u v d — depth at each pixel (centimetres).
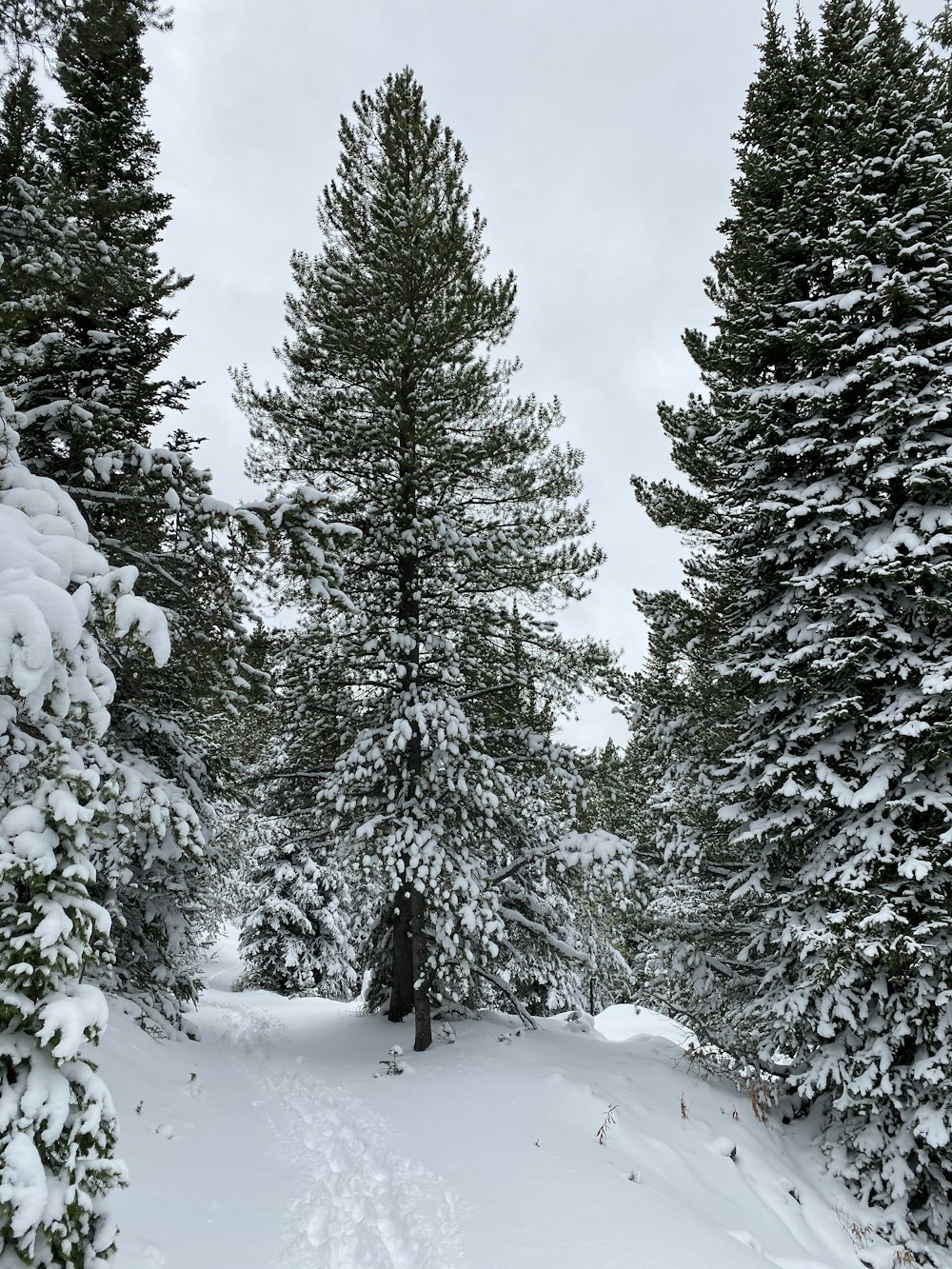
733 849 1188
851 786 944
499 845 1259
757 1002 1039
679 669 1289
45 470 1045
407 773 1166
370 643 1258
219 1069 1091
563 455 1377
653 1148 794
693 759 1204
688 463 1291
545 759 1253
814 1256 720
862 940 848
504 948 1338
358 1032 1348
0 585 447
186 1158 648
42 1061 370
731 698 1179
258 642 991
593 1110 844
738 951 1174
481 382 1335
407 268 1275
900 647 972
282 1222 552
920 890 860
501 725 1379
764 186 1188
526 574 1284
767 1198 807
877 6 1175
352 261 1377
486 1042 1159
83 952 390
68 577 505
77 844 402
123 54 1317
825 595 1019
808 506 1020
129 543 1077
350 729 1278
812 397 1060
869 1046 900
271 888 2811
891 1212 837
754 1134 949
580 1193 612
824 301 1053
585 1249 518
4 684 451
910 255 998
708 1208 708
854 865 918
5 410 583
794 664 995
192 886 1297
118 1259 431
